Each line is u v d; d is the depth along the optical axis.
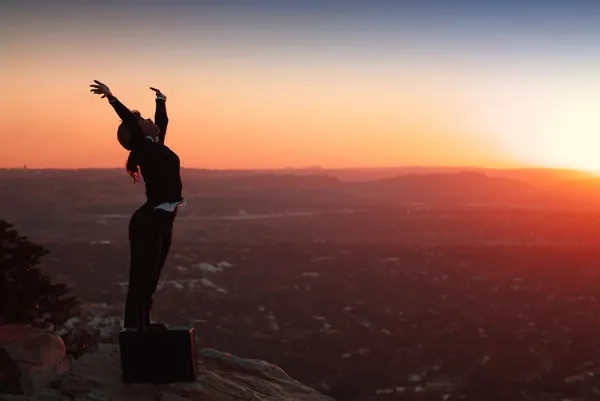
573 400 126.06
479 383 134.00
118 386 8.05
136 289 8.30
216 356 9.73
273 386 9.18
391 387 131.25
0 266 25.41
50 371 8.39
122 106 8.06
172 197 8.30
